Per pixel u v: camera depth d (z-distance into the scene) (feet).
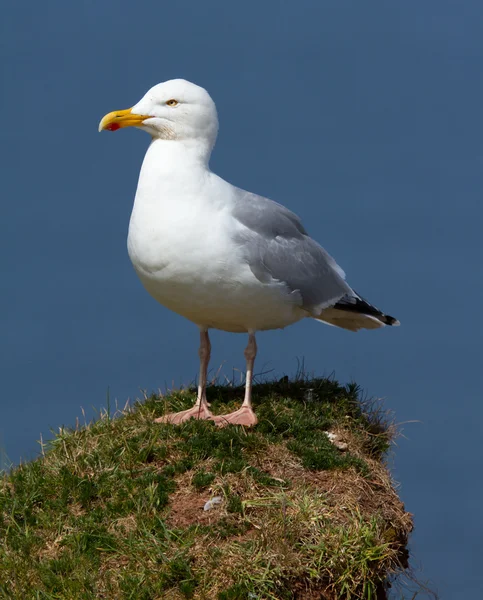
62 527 28.84
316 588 27.73
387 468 34.76
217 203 33.06
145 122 33.47
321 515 28.99
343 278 37.99
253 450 32.07
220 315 34.47
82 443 32.68
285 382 38.63
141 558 27.43
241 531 28.45
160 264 32.86
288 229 34.91
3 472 32.40
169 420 34.55
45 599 26.27
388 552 29.32
